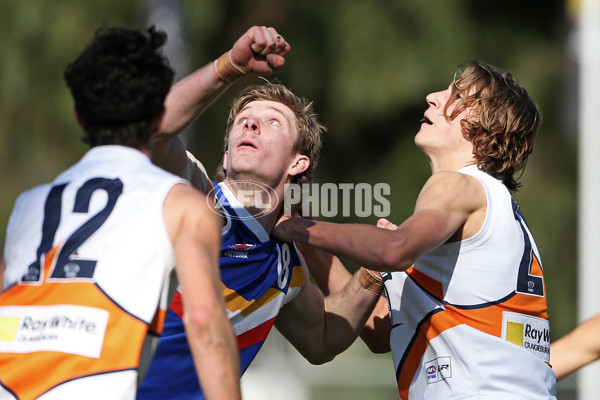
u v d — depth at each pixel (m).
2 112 49.16
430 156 12.55
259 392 31.00
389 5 52.56
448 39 51.72
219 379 8.51
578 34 24.17
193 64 48.75
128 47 9.35
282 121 12.49
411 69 51.34
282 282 12.81
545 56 54.56
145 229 8.93
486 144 12.04
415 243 10.67
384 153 56.06
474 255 11.45
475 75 12.29
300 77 53.53
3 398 8.67
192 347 8.58
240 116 12.59
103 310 8.73
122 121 9.38
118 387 8.62
